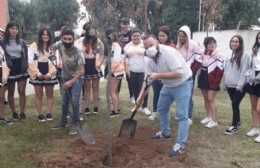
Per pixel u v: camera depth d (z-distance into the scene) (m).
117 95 8.18
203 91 7.56
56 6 30.61
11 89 7.44
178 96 5.66
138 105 6.15
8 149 5.91
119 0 8.23
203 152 6.01
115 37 7.87
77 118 6.67
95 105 8.28
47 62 7.33
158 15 32.53
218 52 7.19
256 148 6.26
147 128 7.17
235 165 5.52
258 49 6.46
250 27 28.09
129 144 6.07
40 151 5.85
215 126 7.52
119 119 7.91
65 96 6.83
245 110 9.19
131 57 8.09
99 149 5.78
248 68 6.64
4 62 6.92
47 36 7.18
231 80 6.92
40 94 7.45
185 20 31.05
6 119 7.34
